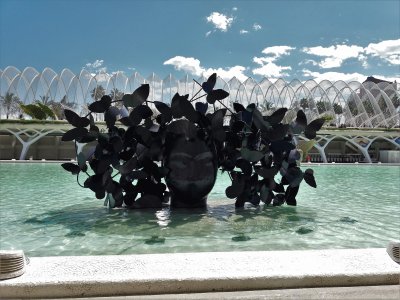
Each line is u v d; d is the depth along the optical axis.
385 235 5.57
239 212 7.27
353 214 7.26
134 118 7.07
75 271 2.90
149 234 5.52
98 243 5.07
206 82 7.23
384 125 47.62
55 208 7.82
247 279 2.83
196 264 3.07
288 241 5.18
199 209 7.54
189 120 6.96
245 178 7.36
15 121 35.03
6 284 2.68
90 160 7.09
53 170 20.53
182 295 2.75
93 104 6.97
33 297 2.69
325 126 41.78
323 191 11.52
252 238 5.31
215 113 6.99
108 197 7.64
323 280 2.89
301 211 7.51
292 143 7.43
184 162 7.16
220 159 7.62
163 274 2.85
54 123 35.62
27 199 9.23
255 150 7.04
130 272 2.88
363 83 51.34
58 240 5.22
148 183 7.54
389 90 51.53
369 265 3.07
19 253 2.85
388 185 13.77
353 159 41.50
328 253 3.36
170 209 7.50
